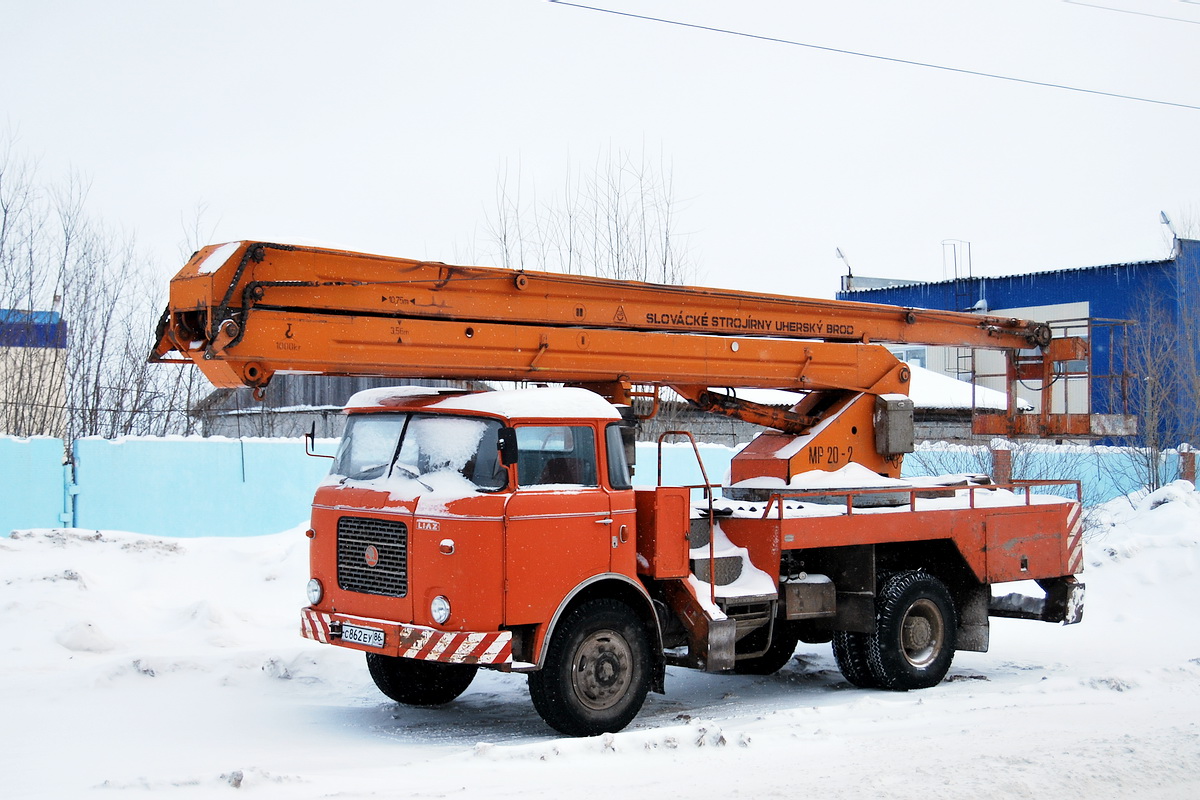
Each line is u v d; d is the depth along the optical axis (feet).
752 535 31.27
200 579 42.96
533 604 24.97
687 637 29.45
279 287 23.98
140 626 37.32
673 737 23.63
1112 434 40.78
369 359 25.32
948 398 88.79
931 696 31.01
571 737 25.30
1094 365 101.14
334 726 27.07
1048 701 29.40
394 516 25.59
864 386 36.35
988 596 36.37
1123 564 50.01
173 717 27.14
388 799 19.13
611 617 26.25
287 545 46.80
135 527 52.80
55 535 44.42
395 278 25.89
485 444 25.41
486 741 25.72
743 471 35.68
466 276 27.12
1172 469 74.79
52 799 19.02
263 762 22.76
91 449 51.88
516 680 34.14
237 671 32.24
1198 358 97.71
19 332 69.82
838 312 35.83
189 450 54.29
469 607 24.22
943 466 67.56
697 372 31.89
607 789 19.88
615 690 26.18
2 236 69.72
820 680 35.53
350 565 26.73
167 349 25.07
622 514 26.99
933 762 21.54
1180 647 40.06
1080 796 19.44
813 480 34.53
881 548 34.47
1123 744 22.93
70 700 28.60
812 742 24.12
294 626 38.34
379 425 27.73
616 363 29.94
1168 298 99.96
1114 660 38.11
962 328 39.14
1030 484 37.86
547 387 27.96
